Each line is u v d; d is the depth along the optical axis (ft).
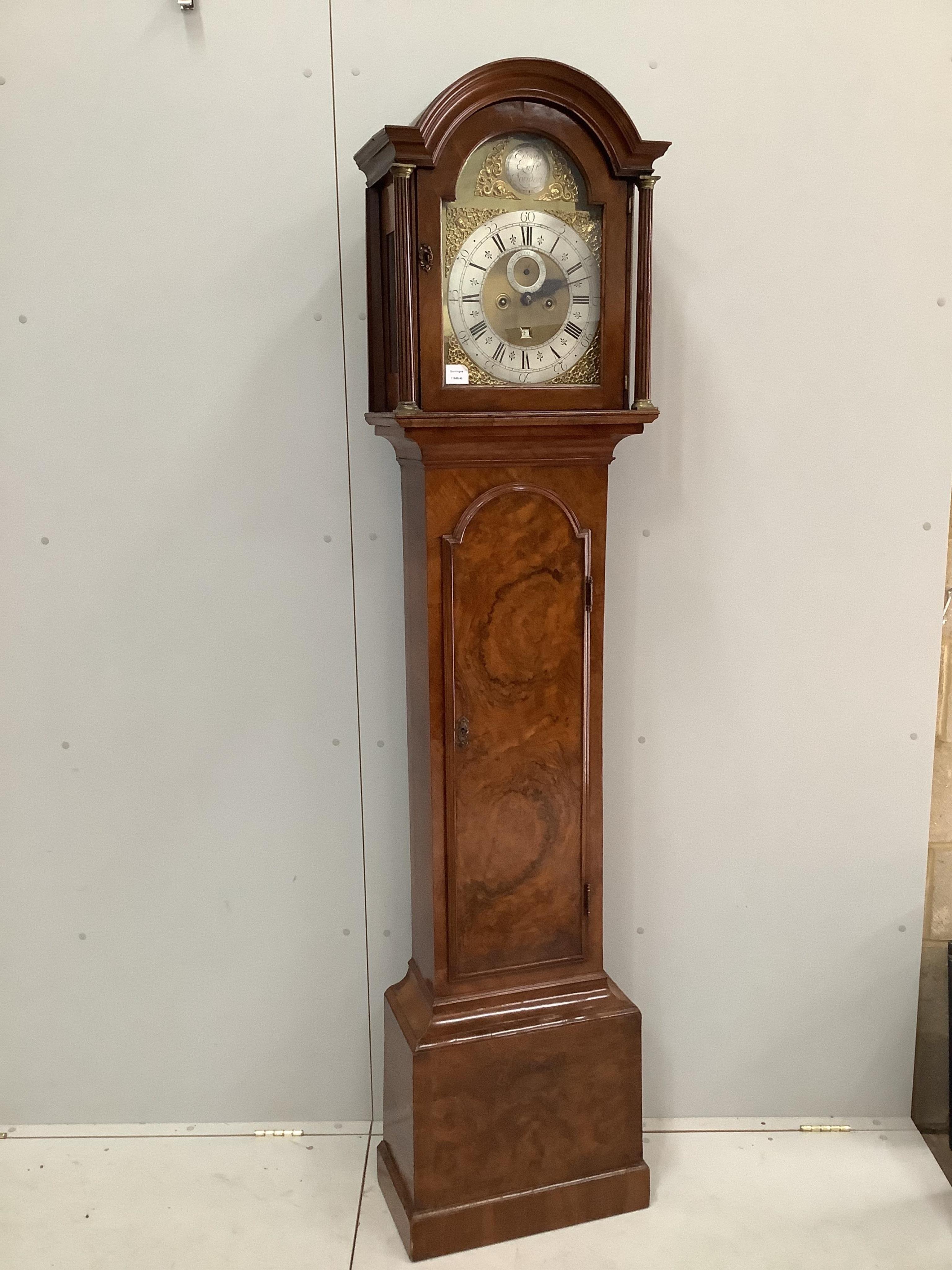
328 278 5.61
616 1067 5.64
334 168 5.51
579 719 5.43
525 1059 5.46
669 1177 6.06
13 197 5.43
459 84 4.44
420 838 5.60
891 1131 6.50
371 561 5.91
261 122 5.45
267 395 5.72
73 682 5.95
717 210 5.70
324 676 6.02
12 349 5.58
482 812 5.37
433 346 4.75
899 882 6.46
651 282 5.02
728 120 5.62
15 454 5.69
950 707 6.31
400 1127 5.68
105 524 5.80
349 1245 5.53
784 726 6.26
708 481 5.97
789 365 5.88
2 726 5.97
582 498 5.21
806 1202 5.84
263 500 5.83
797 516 6.05
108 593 5.87
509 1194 5.55
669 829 6.31
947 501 6.10
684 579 6.06
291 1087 6.47
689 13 5.51
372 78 5.45
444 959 5.46
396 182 4.55
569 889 5.58
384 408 5.38
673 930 6.43
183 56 5.37
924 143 5.73
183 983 6.31
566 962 5.66
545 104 4.66
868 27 5.59
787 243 5.76
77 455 5.72
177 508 5.81
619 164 4.78
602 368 5.02
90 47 5.32
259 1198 5.86
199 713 6.02
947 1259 5.44
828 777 6.33
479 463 5.01
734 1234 5.61
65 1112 6.42
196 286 5.59
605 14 5.48
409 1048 5.38
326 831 6.19
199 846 6.16
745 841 6.36
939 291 5.88
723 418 5.90
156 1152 6.23
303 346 5.68
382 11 5.39
